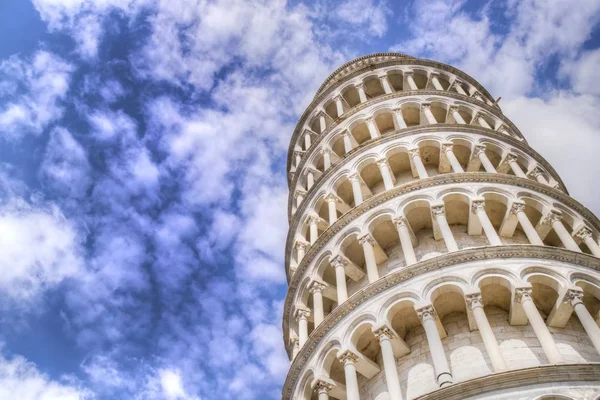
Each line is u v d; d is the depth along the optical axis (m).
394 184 36.72
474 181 32.00
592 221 32.19
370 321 26.22
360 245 32.34
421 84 48.69
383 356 24.44
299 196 42.41
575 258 26.48
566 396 19.66
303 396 27.17
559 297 25.02
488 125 42.16
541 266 25.95
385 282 27.08
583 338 24.58
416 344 25.98
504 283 25.55
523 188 31.92
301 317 31.91
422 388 23.64
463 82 48.66
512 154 36.44
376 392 25.36
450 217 31.89
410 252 29.00
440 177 32.25
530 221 32.06
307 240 38.06
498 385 20.23
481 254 26.48
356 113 43.09
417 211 31.92
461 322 25.89
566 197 32.06
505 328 24.92
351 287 32.22
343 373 27.52
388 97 43.03
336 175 37.88
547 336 22.69
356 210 32.84
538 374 20.22
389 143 37.47
